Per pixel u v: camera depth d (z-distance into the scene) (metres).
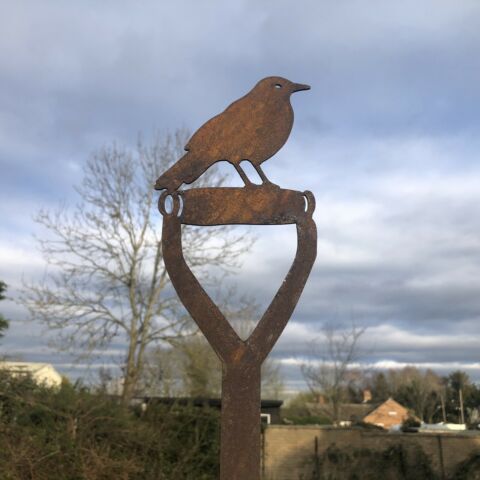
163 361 19.23
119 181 18.92
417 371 51.88
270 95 4.33
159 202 3.99
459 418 48.56
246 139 4.20
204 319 3.84
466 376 49.72
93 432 10.33
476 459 16.42
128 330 18.61
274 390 35.47
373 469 17.28
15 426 9.24
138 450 10.98
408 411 43.56
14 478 8.13
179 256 3.93
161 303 18.81
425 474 16.89
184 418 12.62
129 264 18.92
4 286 14.56
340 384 32.91
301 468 17.83
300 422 33.44
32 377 11.84
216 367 22.27
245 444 3.70
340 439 17.84
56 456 8.87
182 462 11.78
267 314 3.91
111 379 15.99
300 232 4.10
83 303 18.14
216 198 4.05
